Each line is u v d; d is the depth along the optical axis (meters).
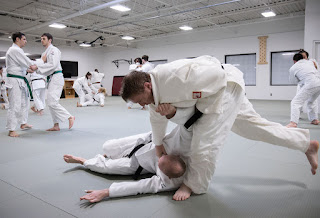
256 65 11.76
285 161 2.33
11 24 11.59
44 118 5.64
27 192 1.74
